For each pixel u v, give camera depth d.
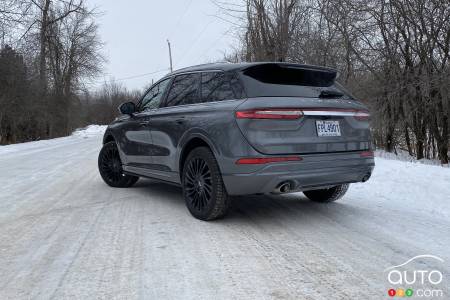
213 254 3.65
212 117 4.46
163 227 4.48
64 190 6.78
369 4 13.92
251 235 4.19
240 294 2.88
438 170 7.09
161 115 5.43
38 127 30.75
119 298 2.84
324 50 15.47
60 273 3.27
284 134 4.18
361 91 15.50
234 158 4.17
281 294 2.88
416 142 16.66
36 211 5.31
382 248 3.81
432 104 13.91
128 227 4.51
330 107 4.43
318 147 4.33
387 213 5.12
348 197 6.07
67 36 36.75
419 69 14.06
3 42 25.52
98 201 5.87
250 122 4.09
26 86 27.23
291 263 3.44
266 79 4.46
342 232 4.31
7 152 15.74
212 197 4.47
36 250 3.81
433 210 5.26
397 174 7.14
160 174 5.55
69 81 37.09
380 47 14.67
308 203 5.66
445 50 13.18
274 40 16.16
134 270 3.31
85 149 16.55
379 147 17.97
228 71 4.61
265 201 5.78
